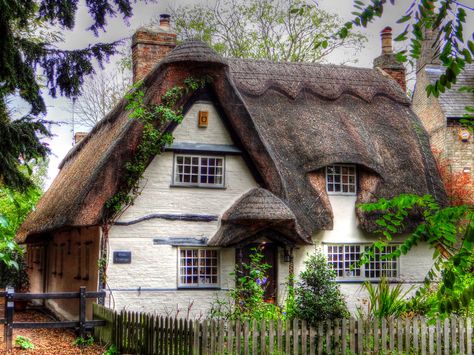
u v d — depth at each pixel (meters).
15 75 10.79
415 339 11.12
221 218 16.56
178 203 16.42
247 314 13.33
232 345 10.77
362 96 20.67
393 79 22.17
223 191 16.78
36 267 26.09
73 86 11.84
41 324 13.16
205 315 16.17
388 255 3.46
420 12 3.34
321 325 11.02
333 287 14.32
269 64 20.61
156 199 16.27
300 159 18.23
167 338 11.32
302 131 18.83
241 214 15.92
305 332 10.98
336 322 11.08
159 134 15.87
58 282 21.30
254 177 17.03
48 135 11.48
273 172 16.66
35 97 11.45
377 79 21.55
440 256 3.56
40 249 25.22
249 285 14.90
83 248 17.67
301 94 20.02
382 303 13.97
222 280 16.44
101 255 15.67
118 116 18.77
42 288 24.19
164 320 11.45
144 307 15.87
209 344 10.73
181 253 16.39
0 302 25.28
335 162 18.03
